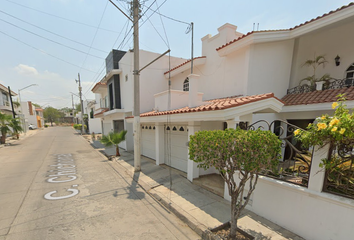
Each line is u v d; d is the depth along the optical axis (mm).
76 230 3203
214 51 8812
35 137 20688
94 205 4199
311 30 6211
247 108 4066
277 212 3230
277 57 7195
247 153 2426
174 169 7176
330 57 7191
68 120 72812
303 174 3518
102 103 18688
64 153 11078
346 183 2650
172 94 7301
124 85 11438
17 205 4145
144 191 5121
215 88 8773
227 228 3141
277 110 4691
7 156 9953
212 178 5812
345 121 2252
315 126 2598
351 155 2459
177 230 3266
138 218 3652
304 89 7176
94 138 19688
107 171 7168
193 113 4793
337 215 2480
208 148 2693
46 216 3670
